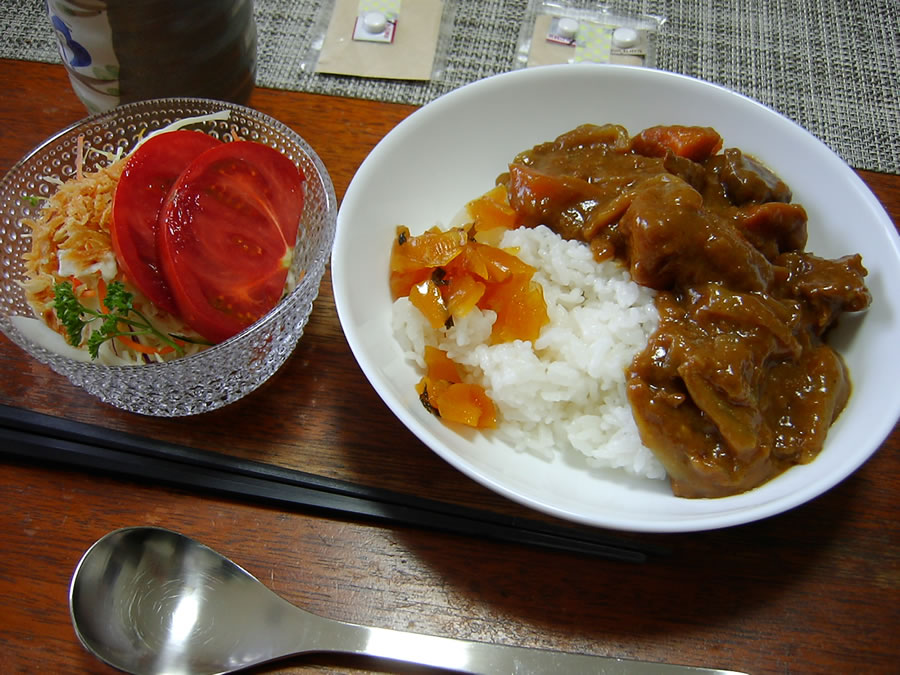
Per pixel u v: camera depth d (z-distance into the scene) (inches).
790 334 11.2
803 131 13.1
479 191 14.0
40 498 11.1
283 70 15.9
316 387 12.3
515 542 10.9
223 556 10.7
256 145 12.1
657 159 13.0
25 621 10.2
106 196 11.4
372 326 11.7
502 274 12.1
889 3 17.2
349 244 11.7
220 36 13.5
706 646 10.3
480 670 9.8
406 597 10.6
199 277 11.1
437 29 16.5
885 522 11.2
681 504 10.8
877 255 12.1
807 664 10.2
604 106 14.1
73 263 11.0
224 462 11.2
